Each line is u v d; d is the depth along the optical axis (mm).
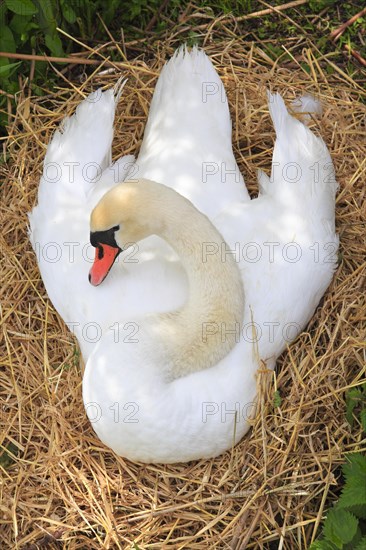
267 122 7812
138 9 8531
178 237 5660
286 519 5977
